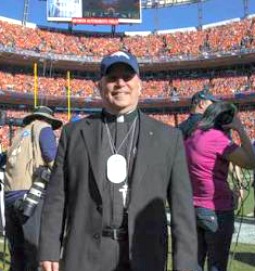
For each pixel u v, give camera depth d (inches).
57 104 1930.4
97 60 1963.6
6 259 286.8
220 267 175.3
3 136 1068.5
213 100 187.3
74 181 116.3
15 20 1937.7
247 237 378.3
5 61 1856.5
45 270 115.3
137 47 2030.0
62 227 120.6
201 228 177.8
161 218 113.7
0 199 257.3
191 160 176.1
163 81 2006.6
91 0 1941.4
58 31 2009.1
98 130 119.0
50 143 202.5
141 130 117.2
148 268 109.7
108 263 111.7
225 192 176.1
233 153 170.2
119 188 114.0
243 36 1873.8
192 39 1994.3
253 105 1808.6
